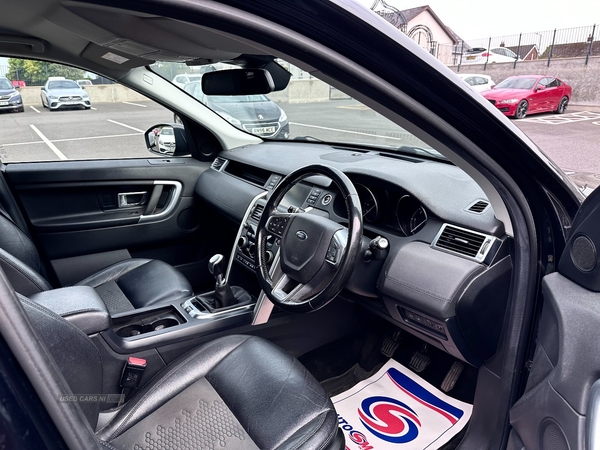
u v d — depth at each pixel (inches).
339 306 76.1
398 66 29.8
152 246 99.8
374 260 58.4
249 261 78.5
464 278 53.0
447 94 32.2
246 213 80.7
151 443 42.5
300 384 47.1
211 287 107.3
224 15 23.3
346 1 26.5
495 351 55.8
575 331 35.8
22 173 84.1
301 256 53.7
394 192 65.8
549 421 38.3
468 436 58.2
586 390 34.4
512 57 594.6
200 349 51.8
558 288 38.9
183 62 58.9
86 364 37.4
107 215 93.4
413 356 79.1
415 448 63.8
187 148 103.8
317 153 88.6
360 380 76.0
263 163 88.1
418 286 56.3
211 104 99.5
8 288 15.9
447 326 54.2
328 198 70.9
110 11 37.7
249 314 65.5
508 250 52.7
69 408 16.9
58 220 89.1
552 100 300.8
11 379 15.0
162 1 21.4
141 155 97.7
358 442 65.0
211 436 42.9
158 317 65.0
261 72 53.7
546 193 43.3
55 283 91.0
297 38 26.2
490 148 37.7
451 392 72.6
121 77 85.7
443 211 58.6
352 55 28.5
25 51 71.2
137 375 51.9
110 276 79.3
